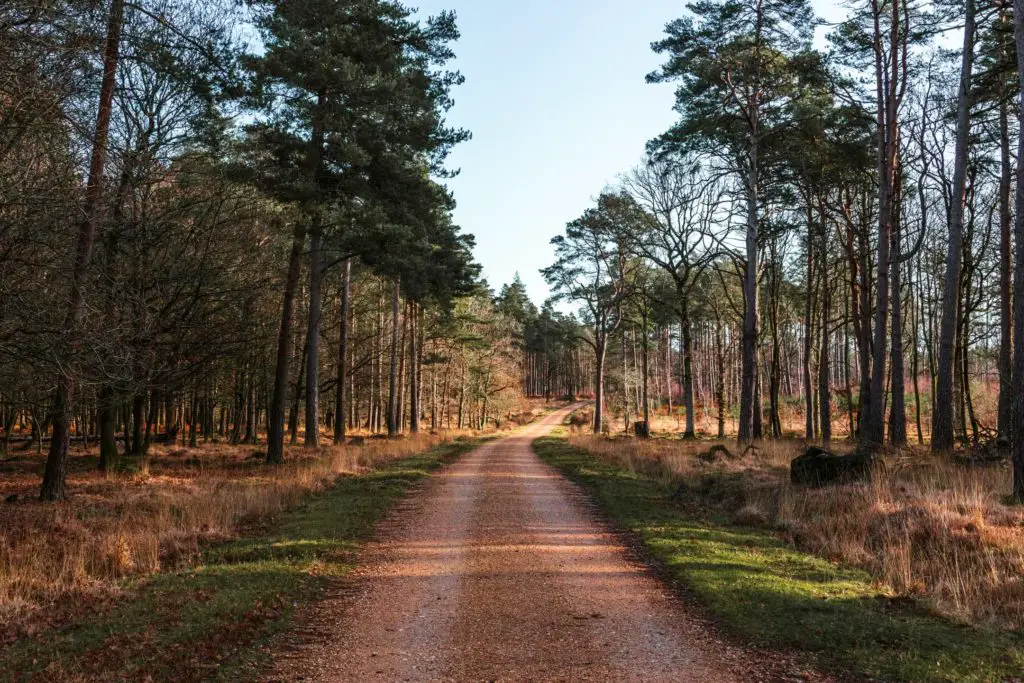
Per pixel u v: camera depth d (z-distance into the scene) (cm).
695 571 797
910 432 3984
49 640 580
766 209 2839
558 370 12431
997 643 558
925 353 4356
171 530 1055
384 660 548
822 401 2800
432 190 2377
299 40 1934
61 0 869
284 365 2186
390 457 2422
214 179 1772
